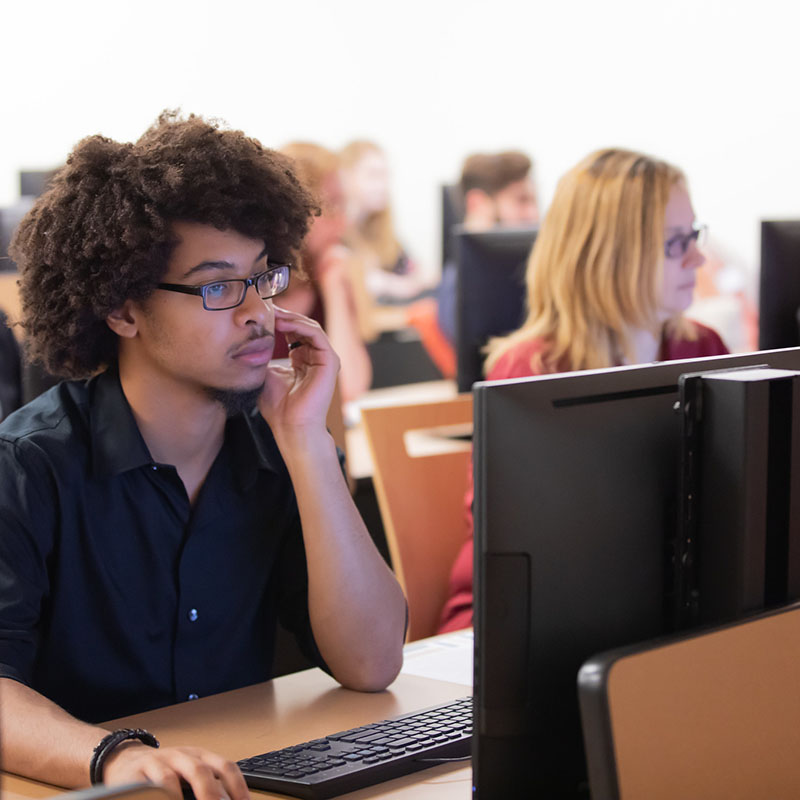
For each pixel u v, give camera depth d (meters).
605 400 1.20
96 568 1.68
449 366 5.47
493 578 1.12
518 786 1.18
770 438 1.22
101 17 6.30
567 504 1.16
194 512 1.75
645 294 2.74
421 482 2.55
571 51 7.33
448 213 5.40
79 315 1.71
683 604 1.23
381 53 7.23
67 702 1.70
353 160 6.47
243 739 1.55
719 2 6.90
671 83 7.09
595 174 2.78
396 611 1.79
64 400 1.73
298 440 1.80
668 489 1.25
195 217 1.62
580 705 1.03
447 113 7.48
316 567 1.77
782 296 3.39
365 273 6.51
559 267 2.78
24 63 6.14
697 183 7.09
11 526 1.61
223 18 6.66
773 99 6.85
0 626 1.58
